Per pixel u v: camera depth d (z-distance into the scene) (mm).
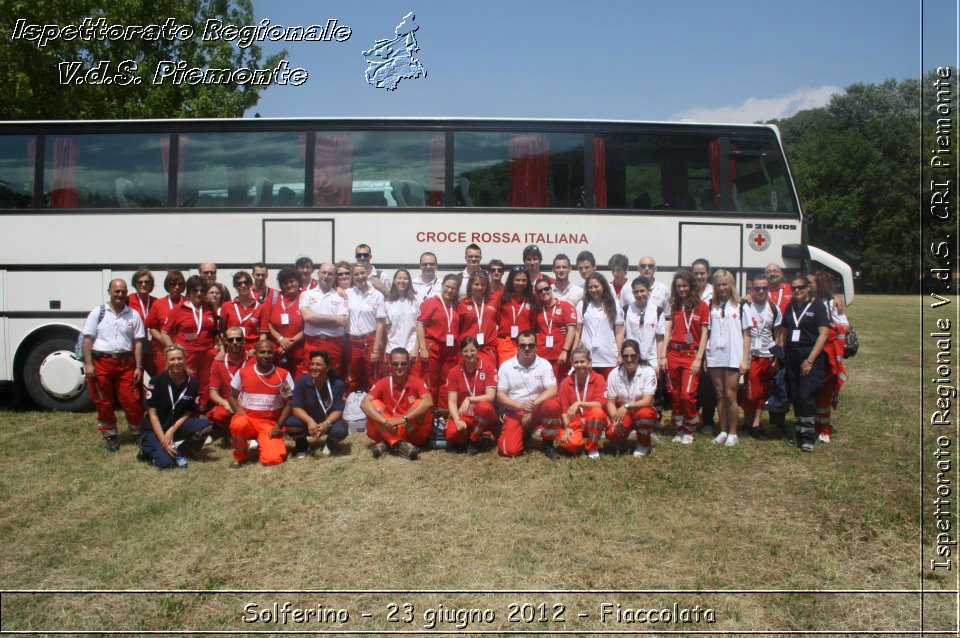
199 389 7484
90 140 9703
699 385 8406
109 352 7641
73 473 6883
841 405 10086
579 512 5746
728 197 9812
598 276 8148
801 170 55250
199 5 18688
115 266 9555
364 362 8484
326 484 6488
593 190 9656
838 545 5133
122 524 5543
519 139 9695
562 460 7203
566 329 8172
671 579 4602
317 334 8242
